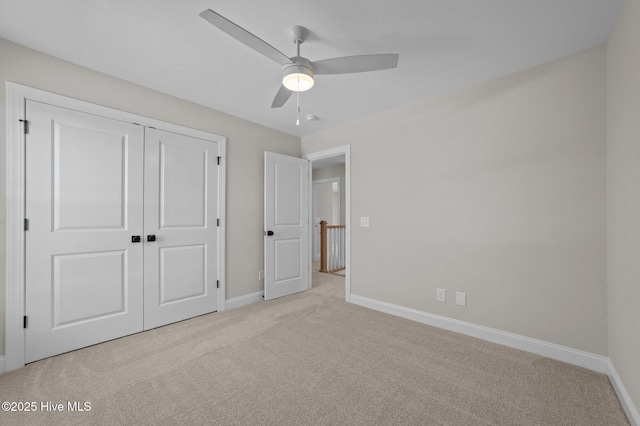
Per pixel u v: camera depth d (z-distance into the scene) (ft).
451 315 8.47
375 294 10.42
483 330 7.82
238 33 4.75
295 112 10.32
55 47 6.48
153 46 6.41
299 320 9.27
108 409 4.91
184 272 9.27
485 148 7.86
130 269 8.07
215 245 10.09
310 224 13.44
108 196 7.70
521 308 7.22
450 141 8.54
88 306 7.34
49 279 6.76
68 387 5.55
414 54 6.70
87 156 7.34
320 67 5.87
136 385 5.62
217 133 10.17
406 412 4.89
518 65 7.12
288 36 6.04
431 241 8.93
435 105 8.88
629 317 4.79
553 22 5.57
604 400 5.19
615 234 5.52
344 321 9.18
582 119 6.40
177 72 7.57
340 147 11.66
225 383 5.70
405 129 9.61
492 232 7.71
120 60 7.02
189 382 5.73
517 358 6.75
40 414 4.77
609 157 5.88
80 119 7.23
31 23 5.65
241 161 10.94
